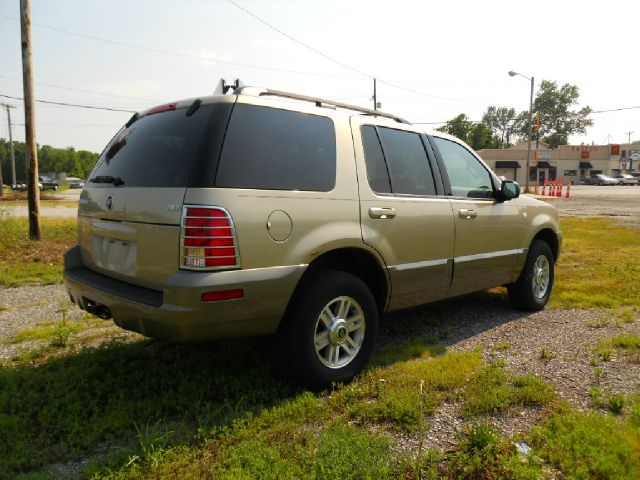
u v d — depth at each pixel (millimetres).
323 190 3299
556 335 4488
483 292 6195
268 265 2955
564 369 3643
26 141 10562
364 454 2434
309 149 3311
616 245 10125
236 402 3102
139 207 3025
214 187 2783
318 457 2434
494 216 4730
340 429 2686
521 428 2791
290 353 3166
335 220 3320
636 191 42344
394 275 3768
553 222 5645
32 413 2945
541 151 67562
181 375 3426
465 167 4684
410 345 4191
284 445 2580
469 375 3514
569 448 2508
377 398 3203
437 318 5109
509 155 66688
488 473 2348
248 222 2865
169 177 2926
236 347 4016
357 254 3600
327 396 3268
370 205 3568
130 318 3002
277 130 3166
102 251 3463
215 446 2609
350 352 3504
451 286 4348
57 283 7020
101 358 3750
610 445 2488
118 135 3760
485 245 4648
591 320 4957
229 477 2283
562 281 6691
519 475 2291
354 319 3496
